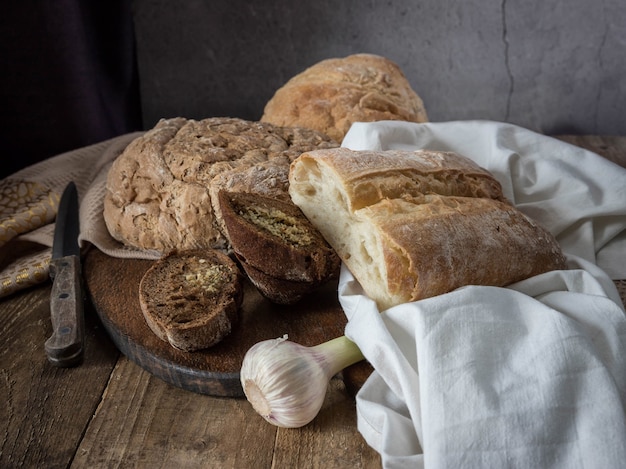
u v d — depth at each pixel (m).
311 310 1.40
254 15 2.35
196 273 1.39
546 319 1.11
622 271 1.50
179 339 1.25
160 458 1.13
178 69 2.46
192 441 1.16
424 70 2.42
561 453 1.00
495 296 1.15
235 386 1.24
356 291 1.31
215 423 1.19
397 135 1.62
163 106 2.53
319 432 1.17
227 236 1.48
